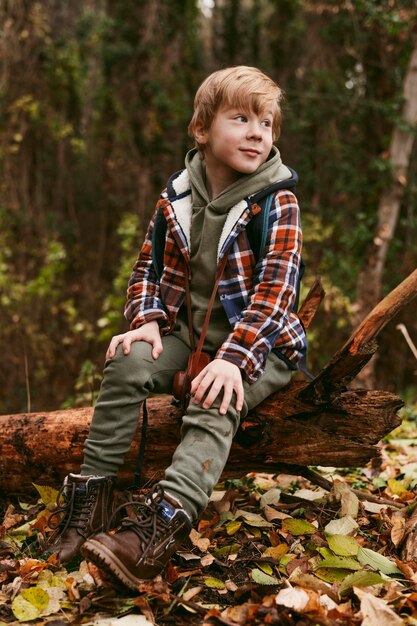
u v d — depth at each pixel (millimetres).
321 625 1474
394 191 8102
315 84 9297
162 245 2086
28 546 1980
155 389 1963
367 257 8242
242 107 1894
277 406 2002
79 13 11828
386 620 1477
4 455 2285
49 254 8492
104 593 1665
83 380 4805
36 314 7922
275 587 1676
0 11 9242
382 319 1823
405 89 7926
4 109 9273
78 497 1880
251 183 1937
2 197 9227
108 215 10594
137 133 10461
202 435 1726
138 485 2039
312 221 8828
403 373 8695
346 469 2783
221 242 1932
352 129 9266
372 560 1814
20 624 1574
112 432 1887
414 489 2494
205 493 1702
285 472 2172
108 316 6992
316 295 2215
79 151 10523
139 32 10312
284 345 1954
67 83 10391
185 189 2039
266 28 12000
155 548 1620
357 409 2000
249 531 2074
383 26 7836
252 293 1918
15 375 7633
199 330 1997
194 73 11172
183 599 1608
